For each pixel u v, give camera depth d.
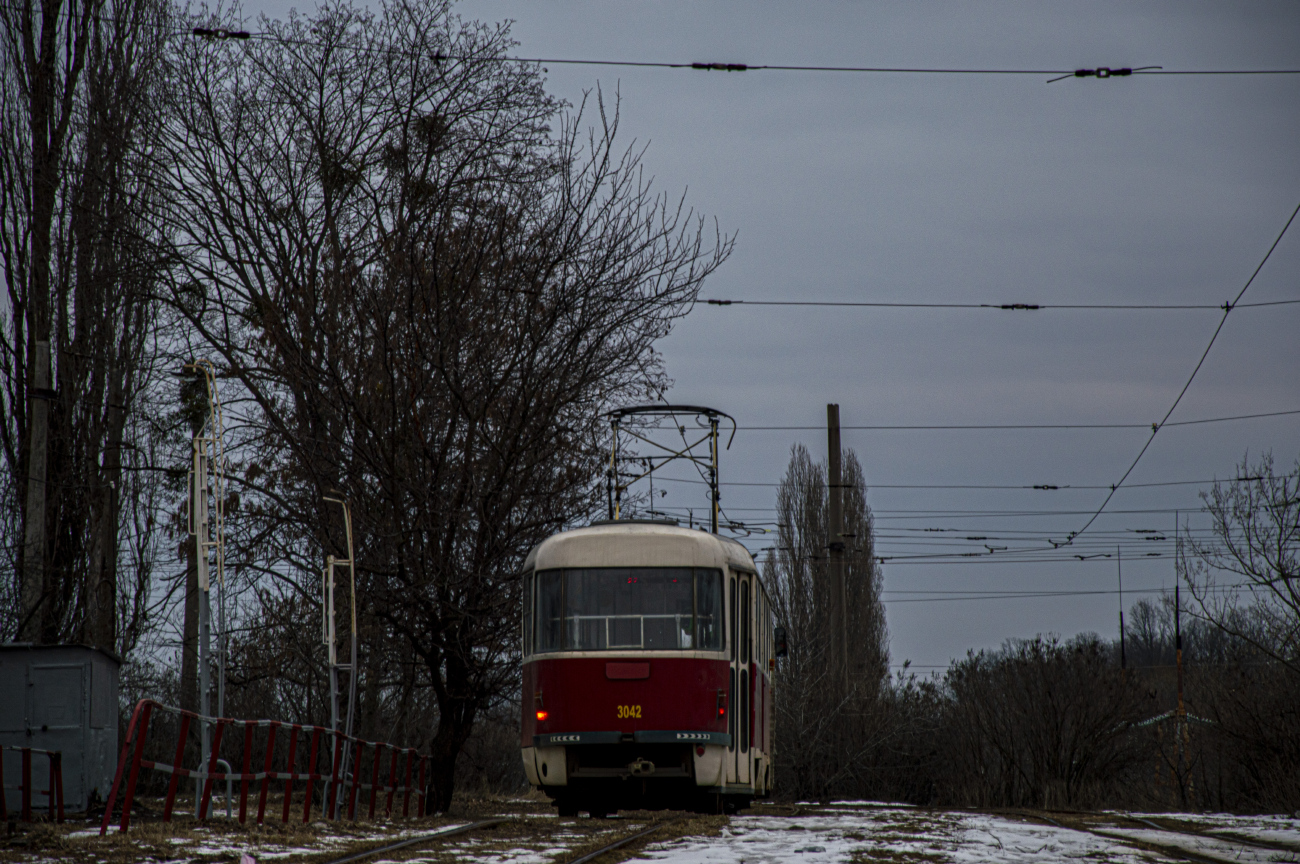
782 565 180.00
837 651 152.25
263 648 105.44
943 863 49.31
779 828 67.19
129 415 119.25
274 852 48.94
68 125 111.75
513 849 52.81
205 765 62.38
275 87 113.44
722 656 76.81
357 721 109.56
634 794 78.00
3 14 110.44
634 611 76.81
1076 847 56.91
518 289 90.75
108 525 113.12
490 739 166.75
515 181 101.81
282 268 107.81
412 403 84.06
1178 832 70.38
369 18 114.56
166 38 114.50
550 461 91.44
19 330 107.56
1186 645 166.12
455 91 111.19
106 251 110.75
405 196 97.88
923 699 152.38
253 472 99.19
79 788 68.44
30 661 69.25
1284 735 115.06
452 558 85.94
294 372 90.38
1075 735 131.00
